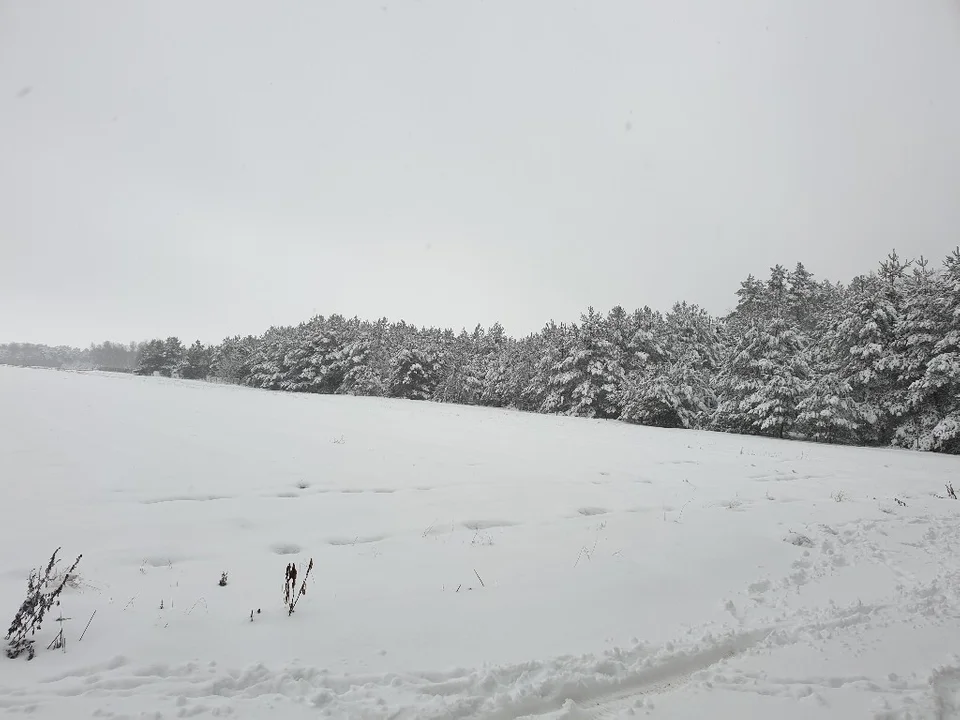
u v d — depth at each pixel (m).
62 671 3.04
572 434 21.27
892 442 25.28
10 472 8.23
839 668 3.48
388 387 52.06
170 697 2.85
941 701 3.07
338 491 8.70
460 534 6.71
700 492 10.05
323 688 3.05
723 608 4.57
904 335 26.05
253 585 4.66
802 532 7.19
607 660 3.53
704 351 42.19
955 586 5.03
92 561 4.96
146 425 14.62
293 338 59.31
